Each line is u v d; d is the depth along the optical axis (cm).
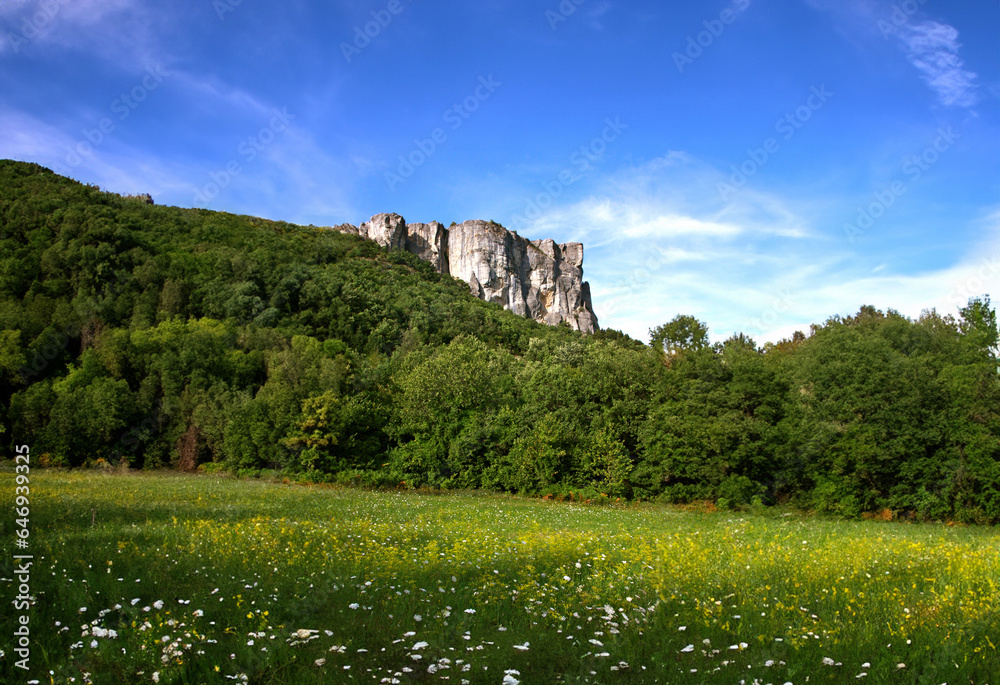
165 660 663
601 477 4372
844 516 3516
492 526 2219
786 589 1092
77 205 8881
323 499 3144
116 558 1172
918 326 4084
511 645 773
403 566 1238
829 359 3794
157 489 3092
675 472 4097
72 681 619
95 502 2247
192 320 7206
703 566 1284
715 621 892
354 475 4619
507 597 1027
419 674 686
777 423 3975
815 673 705
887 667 725
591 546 1653
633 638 827
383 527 1909
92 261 7425
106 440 5284
